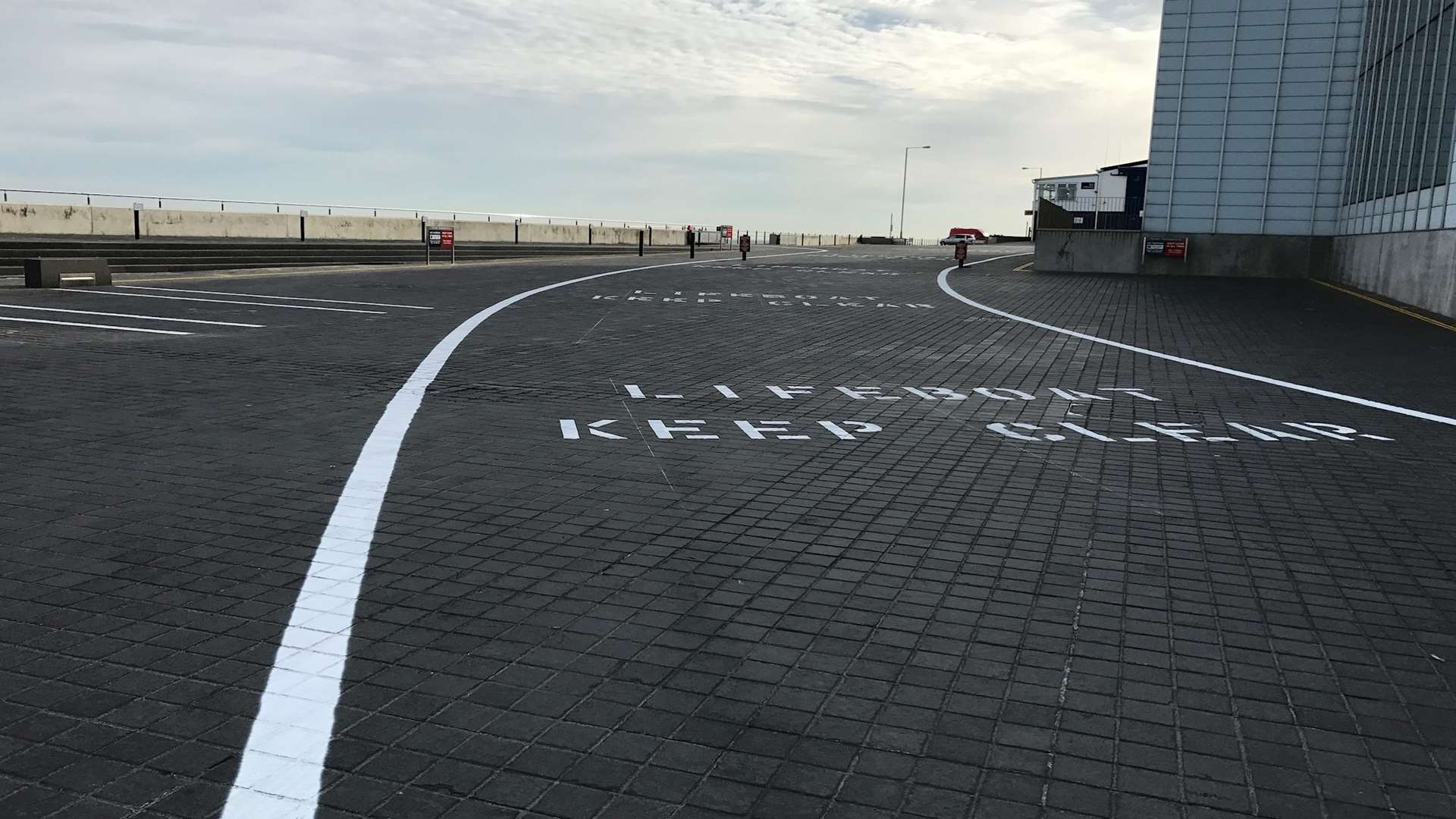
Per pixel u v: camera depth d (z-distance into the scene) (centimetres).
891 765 312
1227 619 439
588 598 442
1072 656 396
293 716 332
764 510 586
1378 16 2747
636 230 6112
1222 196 3177
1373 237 2606
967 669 381
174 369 1030
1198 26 3138
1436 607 458
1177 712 351
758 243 7194
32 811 276
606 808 286
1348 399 1036
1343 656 402
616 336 1439
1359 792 302
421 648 387
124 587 440
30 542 494
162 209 3419
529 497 598
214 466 648
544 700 348
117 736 317
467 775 301
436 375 1045
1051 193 8619
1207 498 638
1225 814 290
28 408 812
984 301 2225
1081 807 292
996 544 533
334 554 490
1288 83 3067
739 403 939
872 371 1178
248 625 404
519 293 2103
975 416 909
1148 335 1619
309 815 278
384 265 3089
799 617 427
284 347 1215
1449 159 2038
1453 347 1504
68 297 1711
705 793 294
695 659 384
